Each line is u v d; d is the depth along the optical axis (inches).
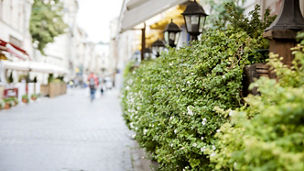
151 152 238.1
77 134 372.8
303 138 67.8
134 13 331.6
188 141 159.2
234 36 165.8
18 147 298.4
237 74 145.3
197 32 290.2
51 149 291.7
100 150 288.5
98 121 496.4
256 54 153.4
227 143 93.7
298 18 128.9
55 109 695.1
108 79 1720.0
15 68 875.4
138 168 228.7
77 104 861.2
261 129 72.4
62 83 1406.3
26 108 704.4
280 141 68.2
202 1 492.7
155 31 758.5
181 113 163.8
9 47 510.0
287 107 68.7
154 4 303.1
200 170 152.6
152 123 203.6
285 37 127.3
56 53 2265.0
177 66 210.5
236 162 89.4
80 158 259.3
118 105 840.9
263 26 184.2
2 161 248.2
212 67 161.0
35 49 1544.0
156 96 209.3
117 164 241.1
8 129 402.0
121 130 405.1
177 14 528.7
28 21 1376.7
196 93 161.3
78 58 3777.1
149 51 676.7
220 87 149.5
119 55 2440.9
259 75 140.3
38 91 1075.9
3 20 983.0
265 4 297.9
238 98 142.2
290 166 61.7
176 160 169.6
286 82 90.6
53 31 1557.6
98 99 1111.6
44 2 1534.2
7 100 708.7
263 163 72.6
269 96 86.3
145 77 277.4
